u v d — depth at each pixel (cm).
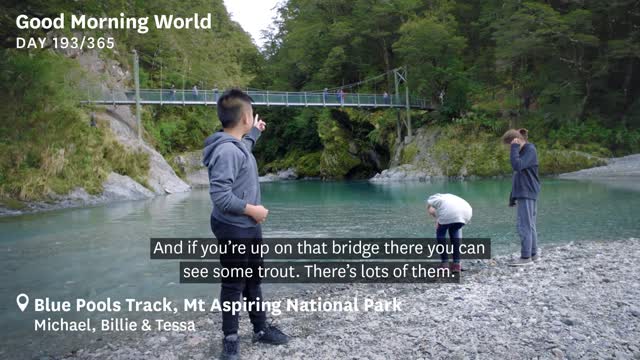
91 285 552
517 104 3441
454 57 3728
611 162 2875
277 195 2108
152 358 330
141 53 4328
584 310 382
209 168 312
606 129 3177
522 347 310
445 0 3956
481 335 333
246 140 344
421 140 3634
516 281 491
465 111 3644
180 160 3378
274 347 333
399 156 3775
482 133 3381
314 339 346
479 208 1281
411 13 3938
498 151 3167
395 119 3984
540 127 3312
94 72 2994
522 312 380
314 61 4694
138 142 2747
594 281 471
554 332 333
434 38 3550
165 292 520
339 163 4134
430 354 305
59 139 1739
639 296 414
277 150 5184
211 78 4981
